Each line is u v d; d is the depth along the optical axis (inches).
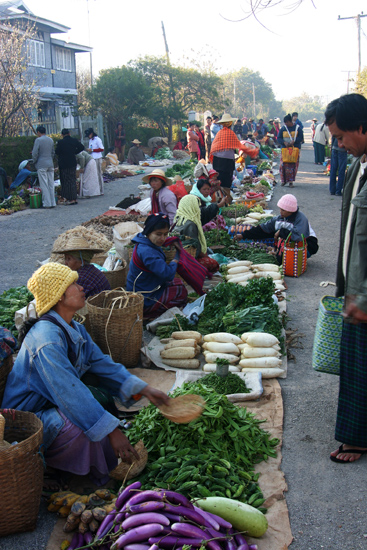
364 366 129.9
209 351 191.2
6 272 307.6
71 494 119.5
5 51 712.4
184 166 706.8
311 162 933.2
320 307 152.7
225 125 450.0
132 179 746.2
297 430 154.5
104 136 1125.1
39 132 508.7
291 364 195.0
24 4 960.3
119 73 1085.1
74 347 126.7
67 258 200.4
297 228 297.1
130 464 122.8
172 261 232.5
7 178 594.2
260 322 203.6
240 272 272.7
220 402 141.5
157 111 1293.1
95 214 485.7
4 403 128.0
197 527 102.3
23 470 108.1
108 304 197.9
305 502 125.2
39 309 124.8
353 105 120.3
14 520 111.8
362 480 132.5
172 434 133.3
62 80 1132.5
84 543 107.9
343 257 140.5
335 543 112.7
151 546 97.0
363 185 125.4
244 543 105.0
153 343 206.1
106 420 118.0
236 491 120.9
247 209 457.4
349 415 135.0
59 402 118.3
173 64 1542.8
